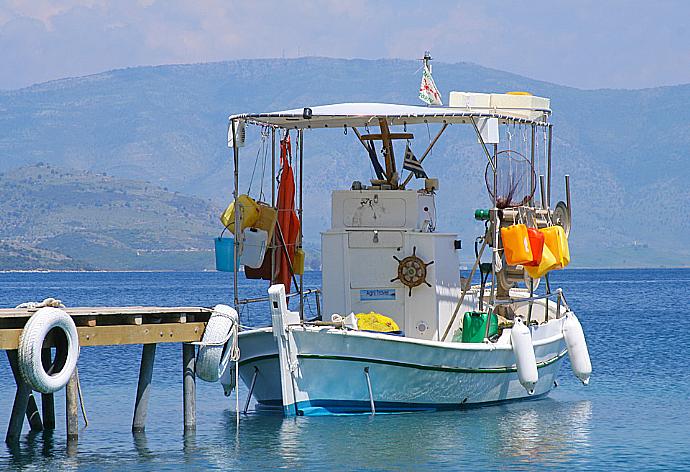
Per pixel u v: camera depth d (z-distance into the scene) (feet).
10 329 94.68
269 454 100.27
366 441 104.53
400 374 110.22
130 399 138.72
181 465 97.19
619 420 120.26
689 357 193.06
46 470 95.81
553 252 117.60
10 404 136.98
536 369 117.60
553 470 96.32
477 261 115.75
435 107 120.67
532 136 123.85
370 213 117.80
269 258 117.29
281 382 106.52
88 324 99.30
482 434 109.50
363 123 122.31
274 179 120.47
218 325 105.29
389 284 117.60
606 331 259.39
